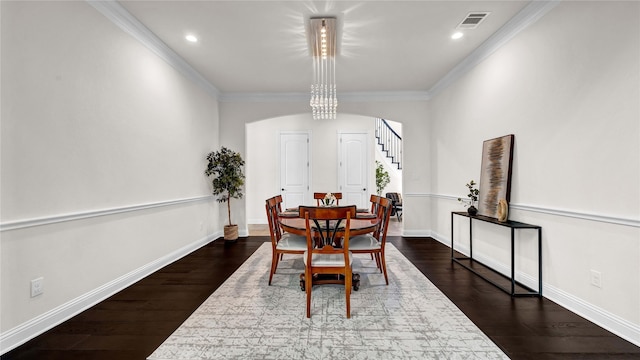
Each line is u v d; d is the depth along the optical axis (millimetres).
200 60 3729
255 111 5188
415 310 2230
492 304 2332
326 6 2586
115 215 2607
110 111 2547
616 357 1644
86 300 2275
